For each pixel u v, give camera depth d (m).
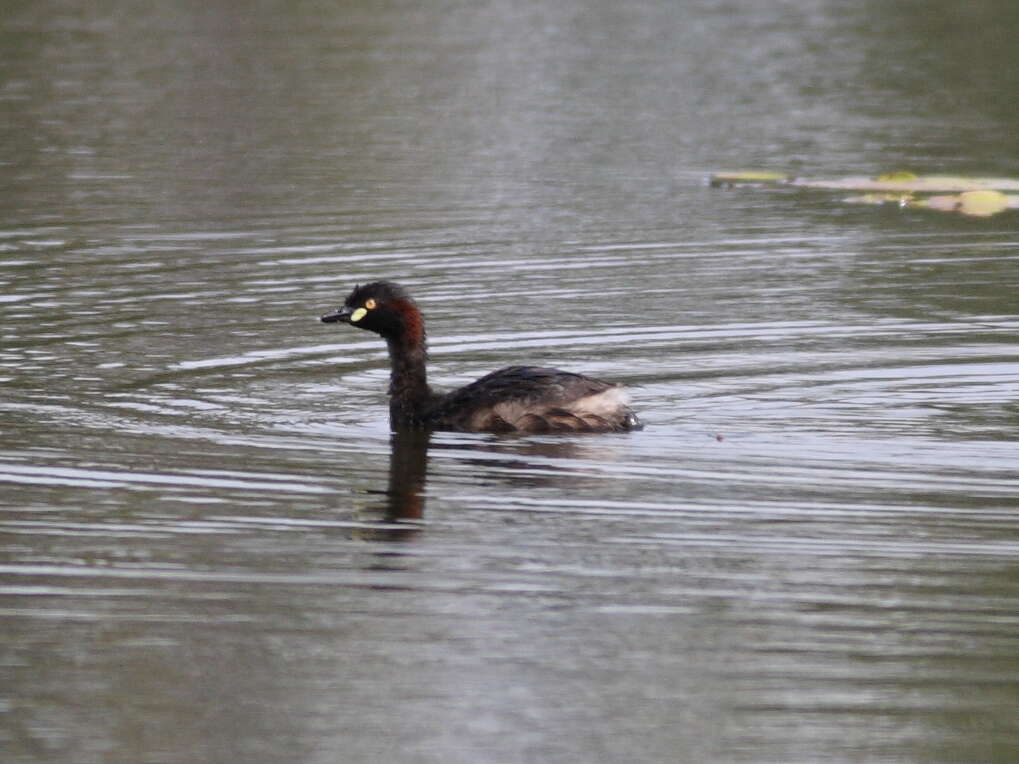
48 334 17.69
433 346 17.39
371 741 9.27
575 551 11.84
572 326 18.12
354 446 14.23
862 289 19.59
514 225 22.95
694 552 11.78
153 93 32.50
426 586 11.28
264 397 15.64
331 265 20.80
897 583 11.23
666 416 14.95
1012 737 9.30
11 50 36.72
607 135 29.30
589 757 9.09
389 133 29.22
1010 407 15.12
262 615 10.87
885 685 9.84
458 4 43.94
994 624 10.62
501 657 10.27
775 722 9.48
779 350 17.05
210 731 9.38
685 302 19.08
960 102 32.19
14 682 9.96
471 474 13.48
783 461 13.70
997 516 12.37
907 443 14.10
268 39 38.50
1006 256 21.22
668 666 10.10
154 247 21.66
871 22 41.53
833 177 26.08
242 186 25.23
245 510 12.66
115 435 14.41
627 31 40.38
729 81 34.34
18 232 22.41
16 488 13.04
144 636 10.56
